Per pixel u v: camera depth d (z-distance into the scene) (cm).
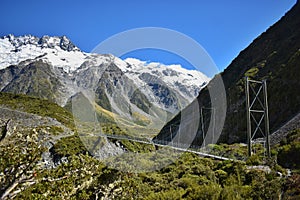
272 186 2628
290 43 8381
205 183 2752
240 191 2628
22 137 1139
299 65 6788
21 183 1070
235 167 3153
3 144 1110
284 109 6281
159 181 2661
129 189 1454
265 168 3148
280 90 6712
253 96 7281
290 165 3544
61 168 1265
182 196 2514
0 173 1066
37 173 1103
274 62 8156
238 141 6209
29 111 7188
